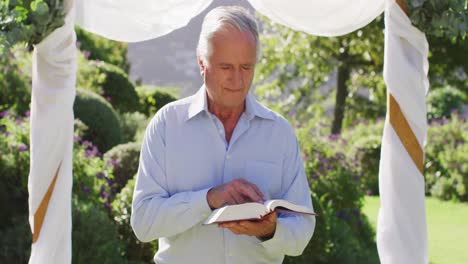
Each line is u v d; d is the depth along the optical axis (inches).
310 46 592.4
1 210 229.3
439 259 329.1
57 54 112.1
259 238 106.8
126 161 278.4
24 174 236.8
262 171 111.2
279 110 644.1
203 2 131.1
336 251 267.7
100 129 332.2
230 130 112.2
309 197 114.9
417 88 121.6
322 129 439.5
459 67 594.2
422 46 121.6
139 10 129.8
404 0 119.3
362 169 536.7
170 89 568.4
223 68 103.3
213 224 106.7
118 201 241.6
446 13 116.2
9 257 214.5
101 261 217.0
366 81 639.1
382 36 554.3
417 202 123.0
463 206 494.3
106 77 462.0
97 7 129.0
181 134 110.7
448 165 526.0
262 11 136.8
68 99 114.4
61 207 116.0
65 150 115.7
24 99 327.0
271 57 629.9
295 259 240.1
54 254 115.6
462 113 816.9
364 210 444.8
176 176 110.4
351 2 134.5
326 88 740.0
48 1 107.4
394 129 122.9
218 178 110.8
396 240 122.8
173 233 107.7
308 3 135.1
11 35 104.2
